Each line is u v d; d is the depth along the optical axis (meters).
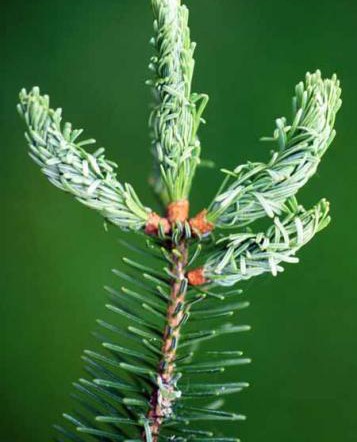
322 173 0.81
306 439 0.74
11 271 0.81
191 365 0.43
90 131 0.85
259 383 0.75
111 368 0.71
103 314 0.78
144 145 0.84
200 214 0.43
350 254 0.79
